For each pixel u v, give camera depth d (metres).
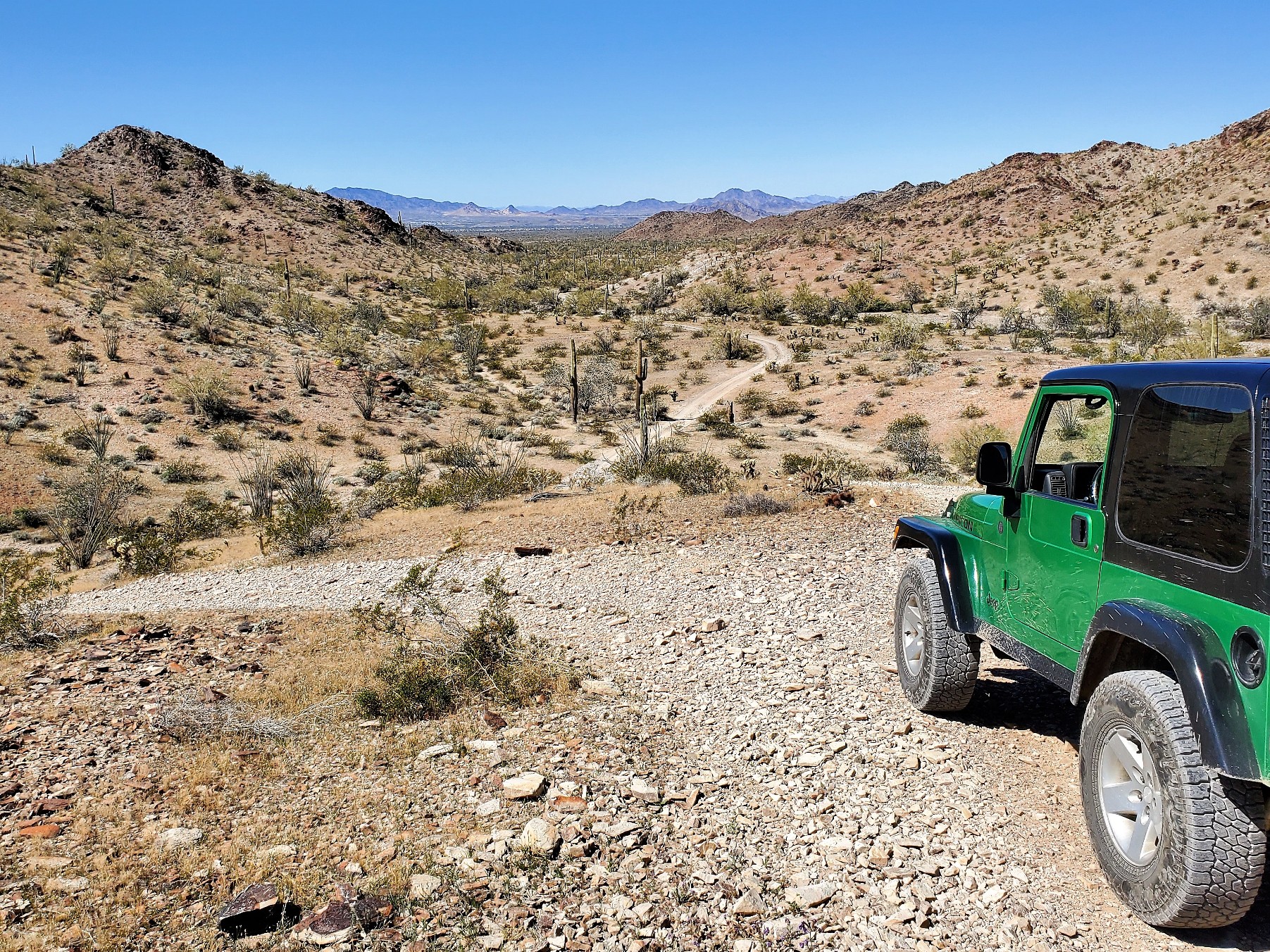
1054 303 111.25
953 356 73.75
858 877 3.66
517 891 3.61
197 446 50.47
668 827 4.17
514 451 52.78
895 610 6.09
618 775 4.79
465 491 21.80
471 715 5.95
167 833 4.20
